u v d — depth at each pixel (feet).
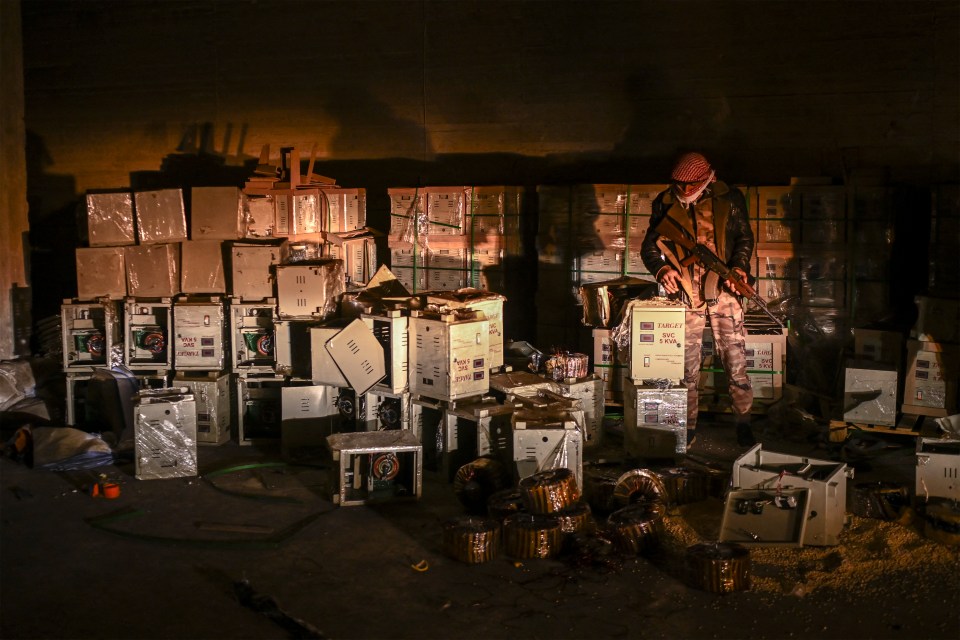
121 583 13.24
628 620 11.93
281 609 12.19
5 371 22.98
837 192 21.43
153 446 17.84
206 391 20.31
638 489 15.53
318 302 20.12
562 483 14.61
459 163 28.63
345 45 29.60
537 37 27.25
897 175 23.94
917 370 19.22
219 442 20.49
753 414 21.36
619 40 26.35
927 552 13.69
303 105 30.40
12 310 24.98
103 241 21.43
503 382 18.53
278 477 18.06
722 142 25.61
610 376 21.57
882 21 23.63
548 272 24.12
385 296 20.45
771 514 14.08
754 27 24.89
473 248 24.62
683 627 11.72
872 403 19.27
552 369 19.27
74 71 33.12
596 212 23.29
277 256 20.61
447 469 17.56
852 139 24.29
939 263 21.16
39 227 33.99
